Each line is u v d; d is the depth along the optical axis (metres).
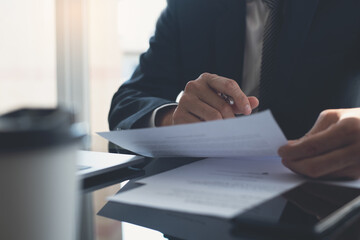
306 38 0.99
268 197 0.35
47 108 0.24
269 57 1.00
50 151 0.22
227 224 0.35
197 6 1.11
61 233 0.24
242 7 1.03
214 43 1.08
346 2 0.99
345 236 0.30
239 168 0.50
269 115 0.39
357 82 0.99
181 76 1.17
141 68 1.18
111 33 2.60
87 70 2.60
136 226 0.35
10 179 0.21
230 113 0.64
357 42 0.99
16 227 0.22
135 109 0.88
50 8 2.54
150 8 2.75
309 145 0.43
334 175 0.43
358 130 0.42
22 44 2.53
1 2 2.48
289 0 0.97
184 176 0.46
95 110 2.63
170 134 0.49
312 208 0.33
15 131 0.21
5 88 2.52
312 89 0.99
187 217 0.38
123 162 0.55
